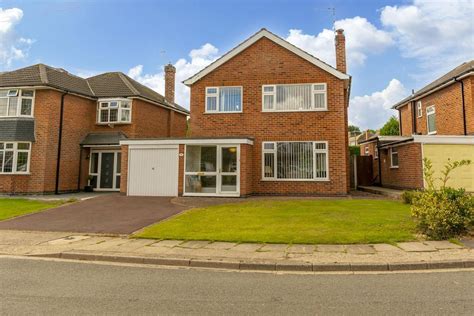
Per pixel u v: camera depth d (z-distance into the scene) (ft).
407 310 14.58
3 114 66.03
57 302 15.70
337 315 14.12
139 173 56.80
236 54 61.21
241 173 53.57
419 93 79.30
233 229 31.35
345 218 34.47
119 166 73.72
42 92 66.39
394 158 68.33
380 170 76.33
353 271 20.99
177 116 93.76
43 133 65.05
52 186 65.67
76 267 22.24
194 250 25.23
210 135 60.59
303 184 57.00
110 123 74.33
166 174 55.98
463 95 63.21
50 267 22.17
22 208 45.55
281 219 35.04
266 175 58.13
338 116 57.31
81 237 30.50
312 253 23.91
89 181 73.36
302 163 57.47
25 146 64.75
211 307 15.10
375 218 34.04
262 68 60.29
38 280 19.24
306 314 14.25
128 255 23.99
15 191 63.26
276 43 60.29
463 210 28.35
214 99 61.36
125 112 75.05
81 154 72.74
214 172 54.70
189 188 54.90
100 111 75.66
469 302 15.47
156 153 56.65
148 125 79.87
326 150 57.11
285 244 26.53
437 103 72.79
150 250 25.39
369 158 82.84
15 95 65.72
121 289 17.71
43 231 33.04
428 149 57.72
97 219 38.09
